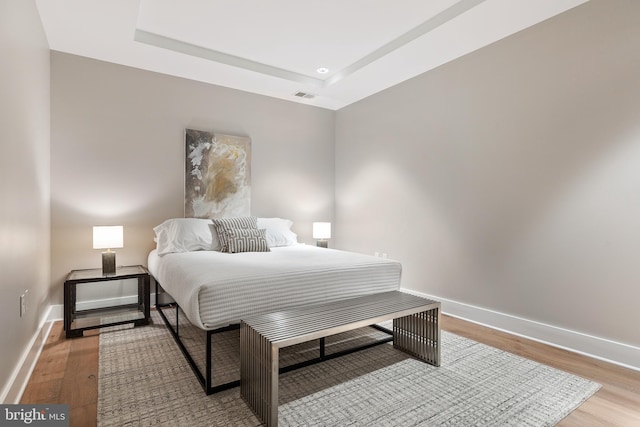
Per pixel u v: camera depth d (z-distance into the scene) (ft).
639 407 5.90
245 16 9.13
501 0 7.87
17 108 6.37
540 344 8.71
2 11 5.46
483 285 10.28
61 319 10.38
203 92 12.96
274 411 5.15
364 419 5.49
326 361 7.69
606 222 7.80
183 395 6.15
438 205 11.61
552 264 8.72
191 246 11.09
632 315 7.43
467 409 5.78
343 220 15.90
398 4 8.55
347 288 8.18
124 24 8.89
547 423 5.41
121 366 7.27
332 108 16.16
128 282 11.56
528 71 9.16
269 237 12.62
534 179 9.06
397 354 8.11
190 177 12.60
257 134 14.25
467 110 10.69
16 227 6.23
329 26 9.62
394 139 13.28
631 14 7.41
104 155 11.12
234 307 6.72
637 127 7.34
